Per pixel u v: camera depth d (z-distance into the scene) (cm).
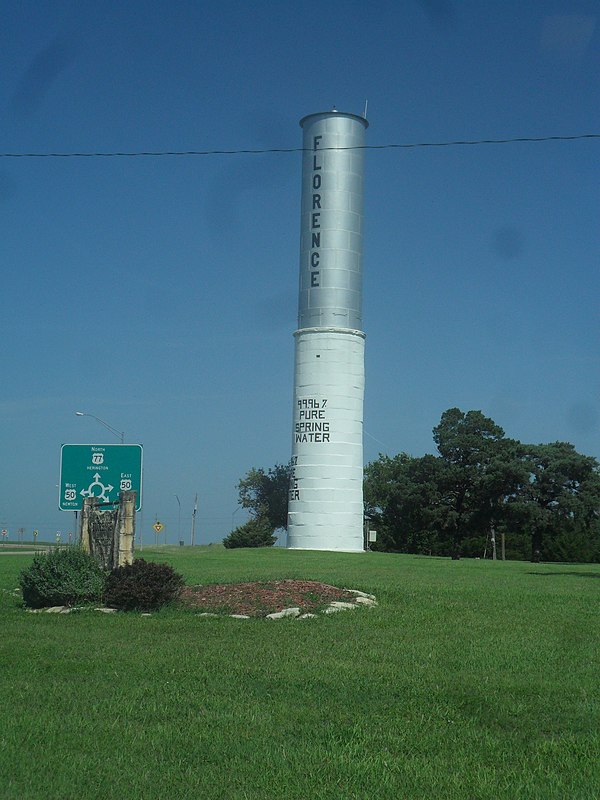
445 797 805
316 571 3753
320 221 6656
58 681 1266
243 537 8025
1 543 12050
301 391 6575
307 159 6769
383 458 9456
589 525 7600
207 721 1048
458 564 5100
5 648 1559
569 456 7562
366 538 9381
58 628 1850
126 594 2147
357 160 6750
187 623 1928
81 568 2286
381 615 2072
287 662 1433
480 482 7738
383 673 1350
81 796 797
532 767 894
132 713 1083
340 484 6444
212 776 854
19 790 802
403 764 897
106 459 3503
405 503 8069
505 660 1478
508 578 3609
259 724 1037
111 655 1491
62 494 3494
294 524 6500
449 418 8056
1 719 1038
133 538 2453
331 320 6569
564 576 3891
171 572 2230
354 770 873
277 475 9794
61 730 997
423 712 1111
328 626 1894
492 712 1110
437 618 2044
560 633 1834
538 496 7588
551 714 1105
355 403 6562
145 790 814
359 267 6719
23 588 2281
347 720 1066
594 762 904
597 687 1262
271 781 842
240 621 1970
